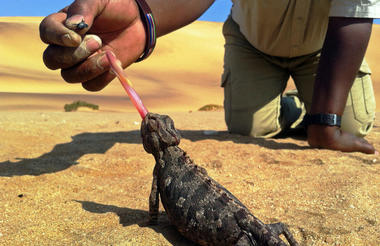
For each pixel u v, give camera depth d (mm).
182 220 270
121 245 282
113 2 333
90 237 297
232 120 772
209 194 264
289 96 866
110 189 426
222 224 247
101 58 311
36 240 297
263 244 226
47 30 288
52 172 487
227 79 776
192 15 422
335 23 556
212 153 595
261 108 737
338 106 583
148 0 386
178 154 299
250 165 526
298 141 713
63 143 704
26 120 1030
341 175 458
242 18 700
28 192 407
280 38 659
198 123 1103
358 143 593
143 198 391
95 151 624
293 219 330
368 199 379
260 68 741
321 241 293
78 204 375
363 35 547
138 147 654
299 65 714
